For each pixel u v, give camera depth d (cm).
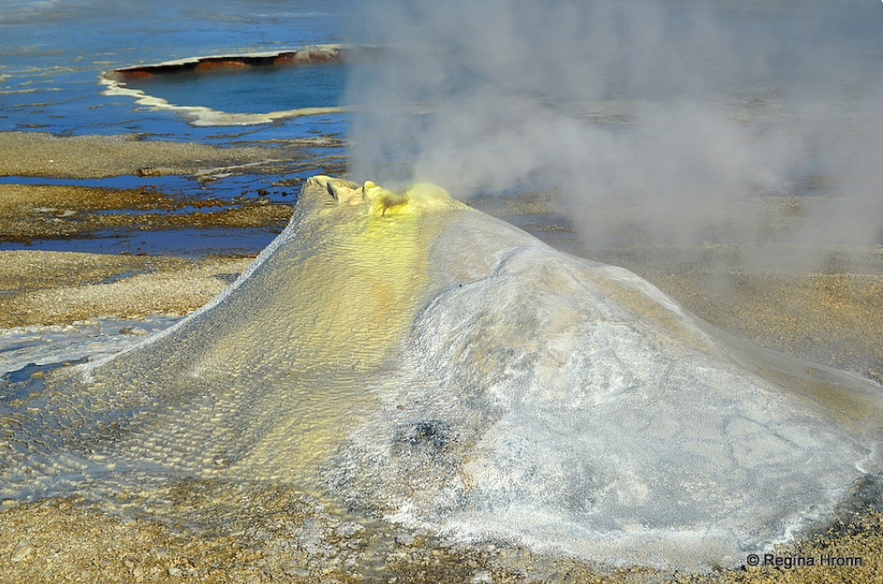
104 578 421
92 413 577
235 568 423
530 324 514
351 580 414
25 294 1026
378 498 461
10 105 2739
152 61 3647
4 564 436
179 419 544
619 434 466
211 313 660
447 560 424
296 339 575
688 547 417
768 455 455
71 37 4694
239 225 1537
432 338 548
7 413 594
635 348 501
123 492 487
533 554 423
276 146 2155
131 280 1109
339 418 508
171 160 2009
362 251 633
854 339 771
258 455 499
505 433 474
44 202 1650
